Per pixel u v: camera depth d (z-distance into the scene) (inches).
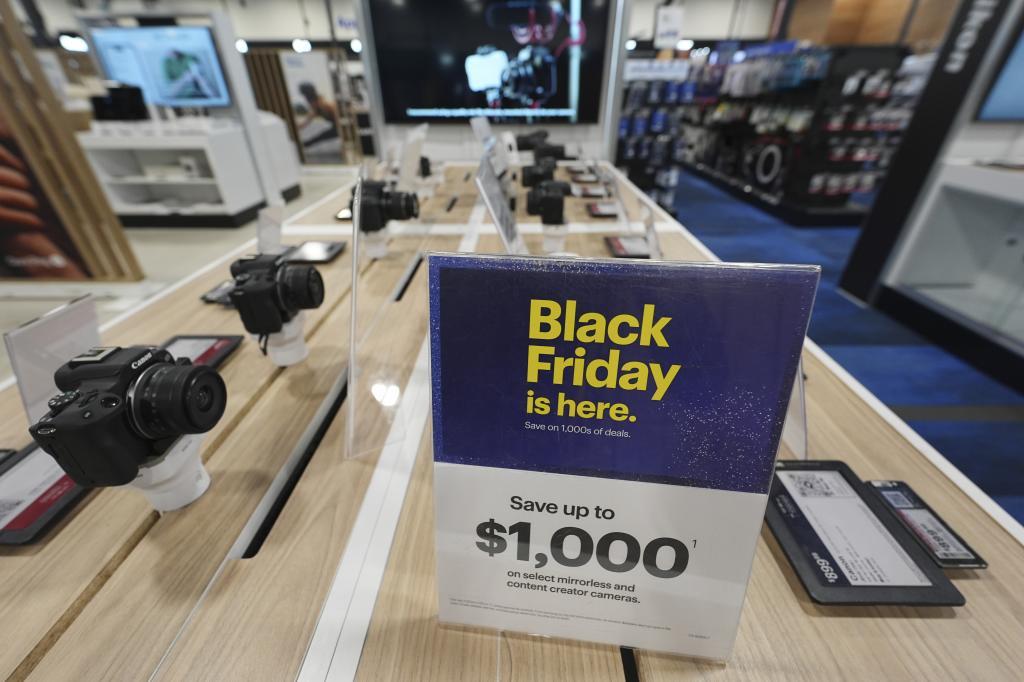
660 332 12.4
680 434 13.6
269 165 183.6
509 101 133.3
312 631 17.3
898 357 92.4
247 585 18.9
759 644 16.8
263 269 30.3
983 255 101.7
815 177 178.1
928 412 76.1
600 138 138.6
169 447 20.6
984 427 72.4
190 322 38.9
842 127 168.2
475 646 17.1
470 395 14.1
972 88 88.5
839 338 99.5
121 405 17.7
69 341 24.4
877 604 17.7
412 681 15.8
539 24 122.5
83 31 154.9
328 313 40.9
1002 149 93.8
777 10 266.7
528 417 14.1
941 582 18.1
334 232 59.1
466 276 12.6
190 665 16.2
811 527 20.3
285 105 247.3
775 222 190.5
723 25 333.7
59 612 17.8
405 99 133.7
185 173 156.5
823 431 27.3
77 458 17.1
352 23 309.1
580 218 65.8
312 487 23.9
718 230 180.4
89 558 19.9
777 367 12.3
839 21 202.4
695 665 16.4
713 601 15.6
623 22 122.2
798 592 18.5
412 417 29.0
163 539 20.8
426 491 23.8
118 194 158.4
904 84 156.4
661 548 15.2
